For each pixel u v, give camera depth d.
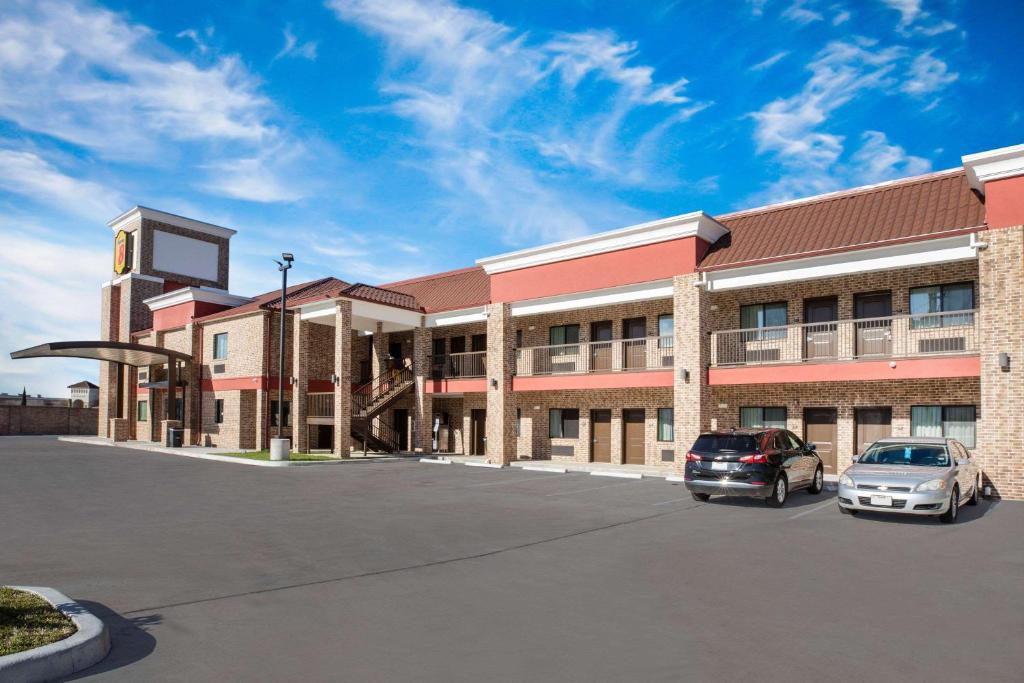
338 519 13.28
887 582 8.58
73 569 9.22
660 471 22.38
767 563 9.63
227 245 45.41
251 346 32.31
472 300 29.48
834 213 21.23
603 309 26.52
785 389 22.19
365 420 29.41
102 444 36.75
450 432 31.80
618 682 5.45
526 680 5.49
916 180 20.64
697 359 21.09
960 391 19.22
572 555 10.15
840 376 18.89
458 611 7.38
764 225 22.48
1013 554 10.20
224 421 33.66
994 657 6.01
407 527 12.43
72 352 34.12
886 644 6.34
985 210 17.41
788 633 6.64
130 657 6.01
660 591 8.18
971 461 15.17
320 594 8.04
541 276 25.66
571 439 27.50
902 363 17.98
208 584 8.48
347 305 28.55
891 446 14.64
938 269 19.44
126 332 40.94
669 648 6.23
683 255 22.00
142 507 14.69
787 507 14.92
